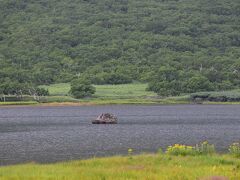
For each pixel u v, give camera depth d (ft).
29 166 567.59
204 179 455.63
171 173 492.13
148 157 605.73
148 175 482.69
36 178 469.57
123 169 519.60
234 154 627.87
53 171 512.22
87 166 555.69
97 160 599.16
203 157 601.62
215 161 570.05
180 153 638.94
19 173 502.38
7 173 505.66
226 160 574.97
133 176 479.00
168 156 615.16
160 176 476.54
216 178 456.86
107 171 506.48
